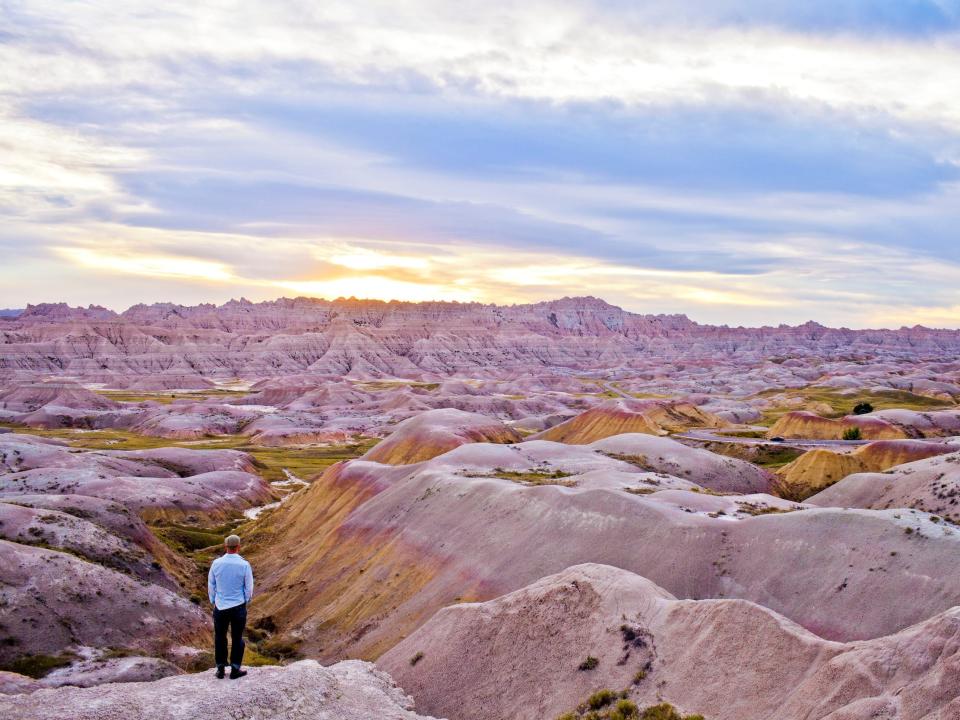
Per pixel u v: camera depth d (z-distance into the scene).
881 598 36.47
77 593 41.22
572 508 51.81
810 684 23.41
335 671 23.39
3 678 28.42
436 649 36.03
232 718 16.48
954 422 146.88
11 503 61.38
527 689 30.75
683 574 43.38
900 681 21.28
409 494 69.06
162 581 53.75
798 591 39.47
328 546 68.62
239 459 130.12
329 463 148.50
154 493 94.06
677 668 27.70
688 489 65.25
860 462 102.38
